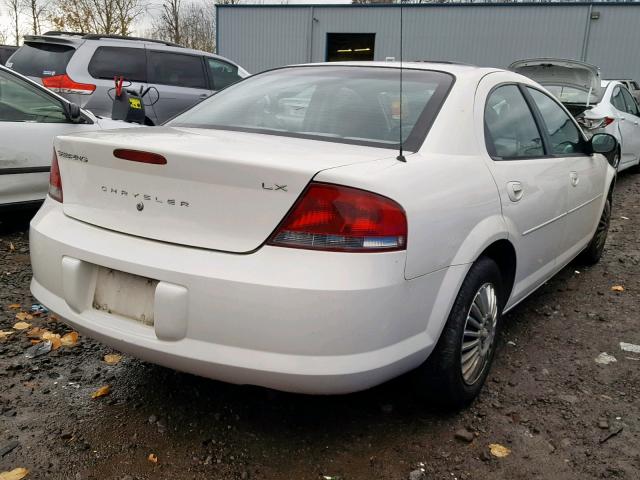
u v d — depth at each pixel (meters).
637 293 4.41
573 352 3.38
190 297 2.06
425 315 2.27
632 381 3.05
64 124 5.11
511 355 3.30
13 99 4.86
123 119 7.11
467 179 2.52
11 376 2.84
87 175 2.38
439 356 2.46
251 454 2.36
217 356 2.05
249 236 2.04
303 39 23.89
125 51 8.74
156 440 2.42
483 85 2.99
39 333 3.29
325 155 2.22
